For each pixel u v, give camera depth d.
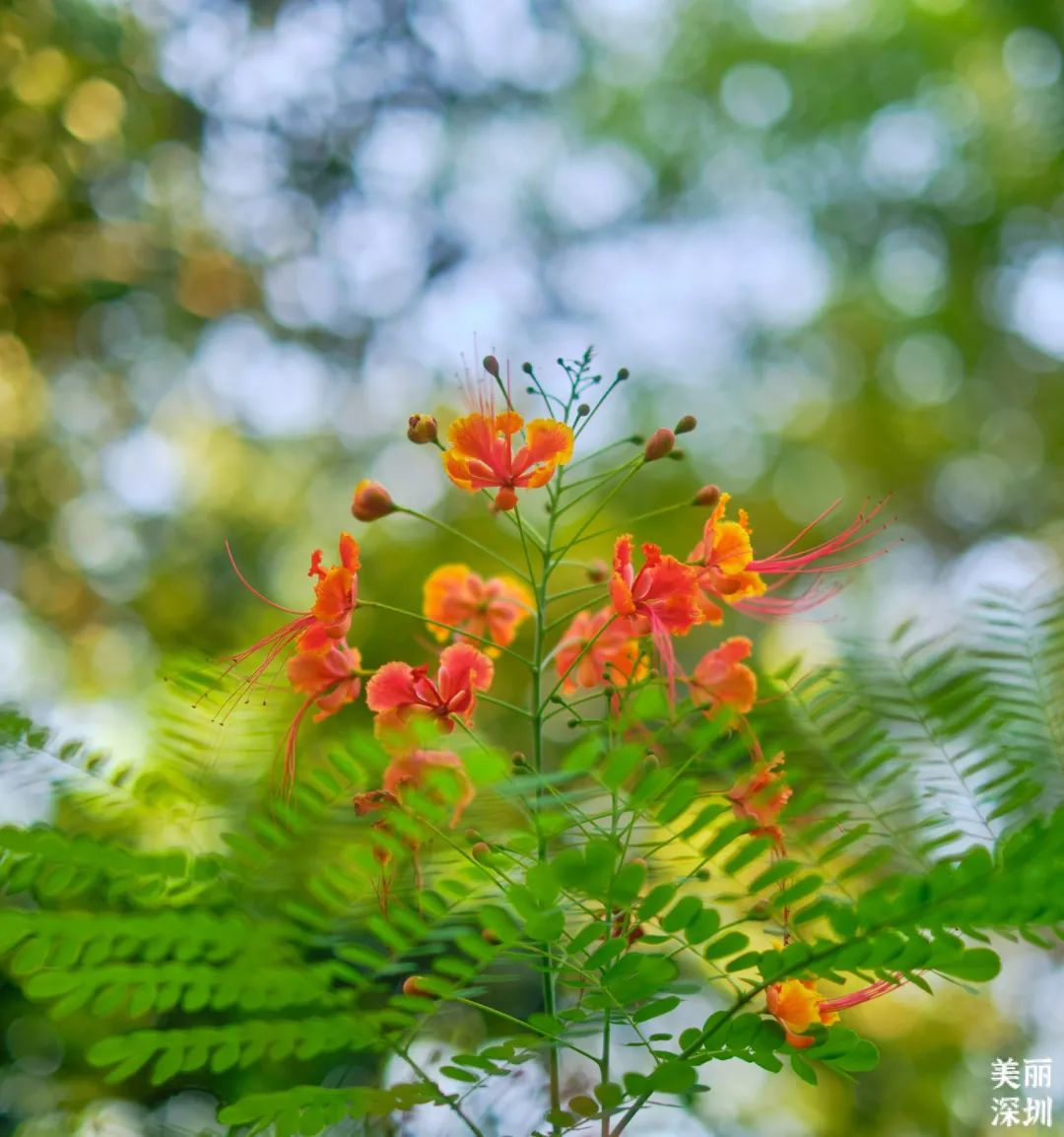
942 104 13.08
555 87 11.77
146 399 8.86
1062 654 2.24
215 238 9.24
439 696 2.22
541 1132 1.83
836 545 2.56
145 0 8.68
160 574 7.92
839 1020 1.99
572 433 2.28
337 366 10.18
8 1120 2.91
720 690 2.16
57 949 1.63
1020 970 3.77
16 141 7.76
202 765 2.31
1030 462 12.21
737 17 13.45
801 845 1.91
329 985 1.65
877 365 12.81
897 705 2.16
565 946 1.77
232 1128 1.93
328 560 8.71
